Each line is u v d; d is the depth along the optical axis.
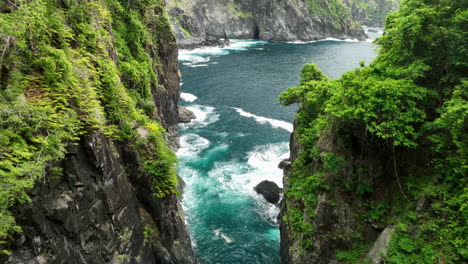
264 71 89.62
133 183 22.11
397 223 17.69
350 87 19.05
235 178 39.09
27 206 12.65
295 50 124.00
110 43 25.30
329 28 159.50
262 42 147.00
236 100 67.69
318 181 22.53
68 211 14.69
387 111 17.05
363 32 168.00
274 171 40.62
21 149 12.47
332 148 22.19
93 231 16.62
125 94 23.55
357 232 20.02
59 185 14.65
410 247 16.20
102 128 17.86
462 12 16.22
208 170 40.97
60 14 18.48
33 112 13.28
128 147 21.66
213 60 103.81
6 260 11.92
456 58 16.92
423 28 18.08
